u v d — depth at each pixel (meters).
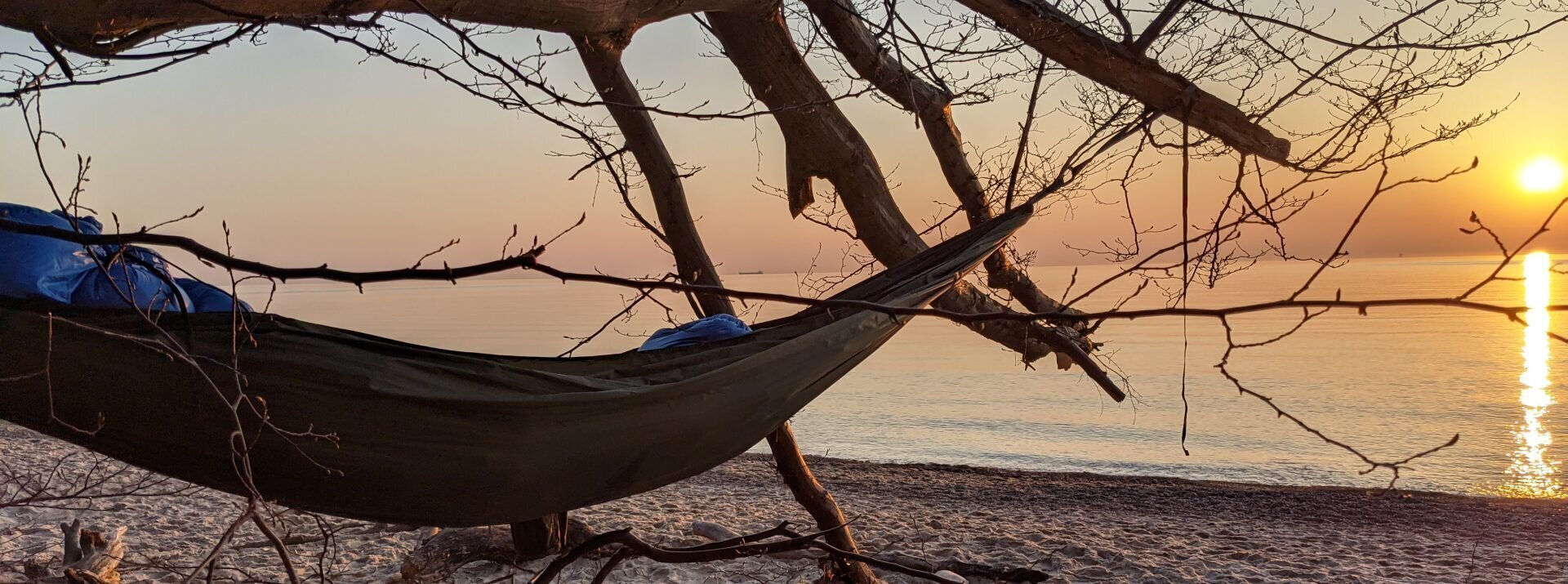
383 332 53.25
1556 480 13.27
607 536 3.82
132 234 1.64
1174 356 35.94
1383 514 10.35
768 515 9.80
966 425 19.70
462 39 2.55
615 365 3.16
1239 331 48.69
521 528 5.64
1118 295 52.41
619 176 5.12
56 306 2.27
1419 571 7.77
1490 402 21.78
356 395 2.47
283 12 2.34
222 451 2.42
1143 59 3.87
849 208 5.42
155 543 7.20
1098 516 10.34
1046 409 22.08
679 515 9.78
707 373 3.01
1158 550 8.48
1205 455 15.92
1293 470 14.37
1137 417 20.50
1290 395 23.86
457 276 1.60
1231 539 9.01
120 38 2.21
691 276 5.25
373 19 2.44
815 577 6.80
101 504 8.38
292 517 6.37
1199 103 3.86
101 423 2.24
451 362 2.67
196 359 2.33
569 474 2.81
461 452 2.61
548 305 103.25
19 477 3.37
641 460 2.93
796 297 1.82
